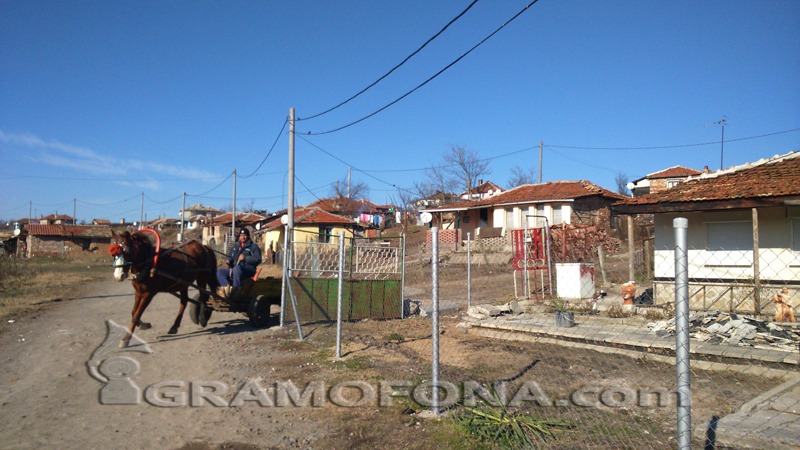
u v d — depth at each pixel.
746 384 5.38
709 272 10.52
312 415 4.95
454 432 4.43
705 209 9.69
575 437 4.18
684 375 2.86
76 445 4.16
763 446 3.69
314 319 10.13
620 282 14.30
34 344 7.95
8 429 4.47
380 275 11.18
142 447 4.17
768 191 9.11
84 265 37.72
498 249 22.95
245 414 4.97
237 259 9.60
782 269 9.81
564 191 26.95
